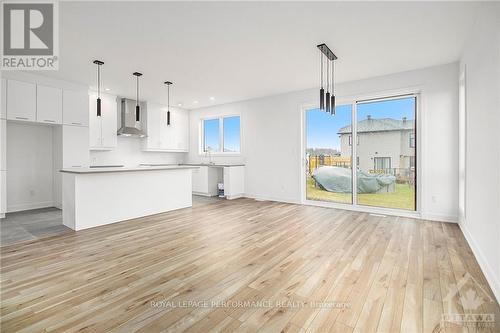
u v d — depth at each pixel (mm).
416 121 4418
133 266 2486
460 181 3865
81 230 3717
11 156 4895
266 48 3479
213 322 1650
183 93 5922
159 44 3352
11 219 4324
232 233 3557
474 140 2850
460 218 3822
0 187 4348
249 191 6586
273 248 2977
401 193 4703
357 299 1916
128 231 3662
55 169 5266
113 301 1883
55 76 4695
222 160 7145
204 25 2881
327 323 1640
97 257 2707
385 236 3408
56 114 4887
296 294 1986
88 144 5336
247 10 2592
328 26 2904
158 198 4852
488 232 2254
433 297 1933
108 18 2730
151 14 2658
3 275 2291
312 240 3256
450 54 3688
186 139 7812
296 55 3715
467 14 2645
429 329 1579
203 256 2738
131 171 4266
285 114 5898
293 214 4711
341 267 2463
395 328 1590
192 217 4504
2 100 4301
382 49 3516
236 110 6773
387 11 2602
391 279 2219
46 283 2150
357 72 4453
